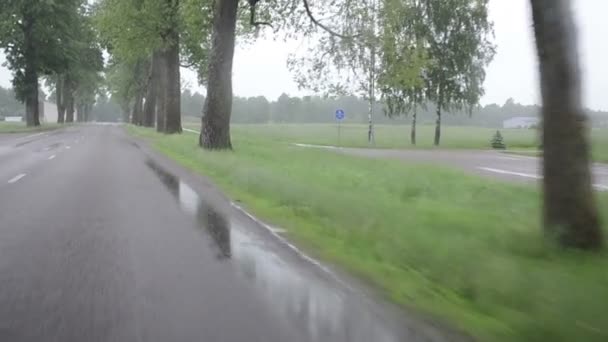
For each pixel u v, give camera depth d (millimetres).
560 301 5410
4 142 34969
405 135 65438
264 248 8172
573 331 4816
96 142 35375
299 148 30531
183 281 6410
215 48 24484
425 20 43156
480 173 20719
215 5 26109
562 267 6773
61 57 58000
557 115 7613
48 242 8250
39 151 27172
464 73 45344
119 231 9078
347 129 80375
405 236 8266
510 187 14742
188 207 11547
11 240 8359
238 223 10000
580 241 7484
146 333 4828
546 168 7789
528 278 6062
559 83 7555
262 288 6223
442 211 10695
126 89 71375
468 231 8875
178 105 38438
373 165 20766
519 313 5324
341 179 15672
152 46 36750
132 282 6332
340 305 5691
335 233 9211
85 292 5949
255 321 5172
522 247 7613
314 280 6590
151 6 34688
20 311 5352
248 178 14500
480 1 23047
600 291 5688
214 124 24547
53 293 5906
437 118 46938
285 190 12547
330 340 4758
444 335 4918
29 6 53562
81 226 9422
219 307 5539
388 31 25766
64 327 4949
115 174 17281
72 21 58375
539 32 7645
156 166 20062
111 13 35781
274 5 27969
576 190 7531
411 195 13492
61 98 92188
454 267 6621
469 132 75438
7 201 11969
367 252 8055
